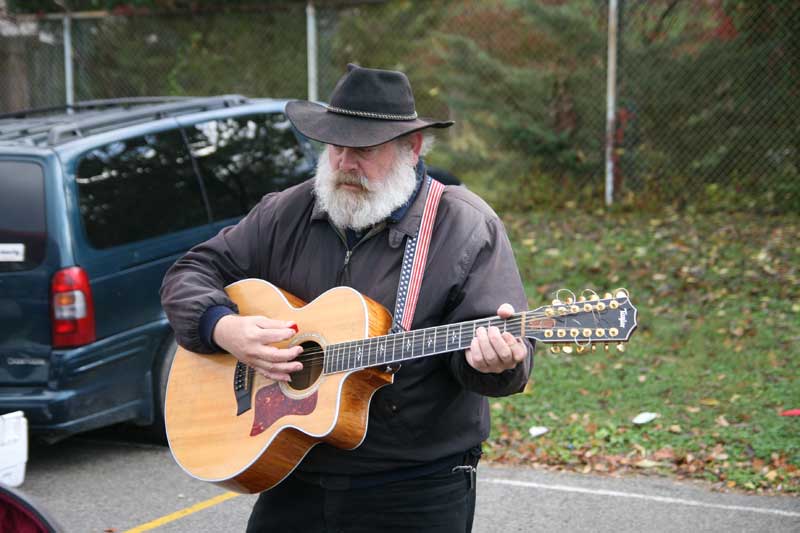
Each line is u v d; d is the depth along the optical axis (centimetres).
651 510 450
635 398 583
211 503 468
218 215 568
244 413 277
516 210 1051
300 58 1175
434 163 1120
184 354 295
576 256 849
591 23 1058
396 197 259
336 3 1141
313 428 256
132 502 467
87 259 498
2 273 491
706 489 473
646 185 1026
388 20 1155
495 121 1095
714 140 1013
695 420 544
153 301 527
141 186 535
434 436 260
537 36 1099
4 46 1241
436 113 1165
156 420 541
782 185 983
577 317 232
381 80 257
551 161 1085
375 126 253
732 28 1000
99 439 567
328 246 276
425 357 257
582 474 500
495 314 249
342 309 263
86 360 492
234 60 1201
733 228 902
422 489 260
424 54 1155
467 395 264
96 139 524
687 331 674
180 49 1216
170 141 560
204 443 280
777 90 988
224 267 291
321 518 267
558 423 559
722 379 597
